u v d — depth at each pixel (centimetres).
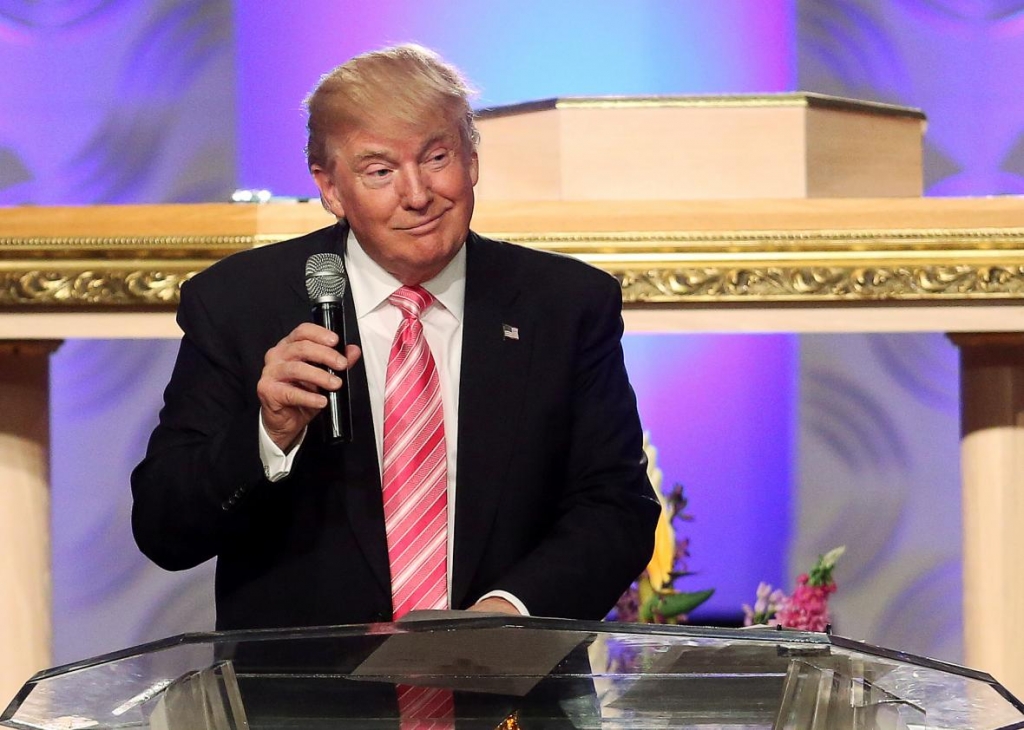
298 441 644
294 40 1552
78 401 1587
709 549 1590
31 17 1547
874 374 1587
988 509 1048
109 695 477
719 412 1594
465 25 1541
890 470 1584
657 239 971
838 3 1553
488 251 759
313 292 649
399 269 702
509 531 707
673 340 1594
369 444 701
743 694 452
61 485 1585
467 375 717
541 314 741
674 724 450
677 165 1002
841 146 1016
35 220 970
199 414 712
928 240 971
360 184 672
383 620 684
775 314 988
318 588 695
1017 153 1550
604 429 746
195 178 1555
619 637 448
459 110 679
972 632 1061
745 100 1000
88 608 1581
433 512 695
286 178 1556
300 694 457
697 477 1594
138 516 698
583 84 1545
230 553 720
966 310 987
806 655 452
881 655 450
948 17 1548
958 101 1551
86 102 1552
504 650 453
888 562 1583
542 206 977
